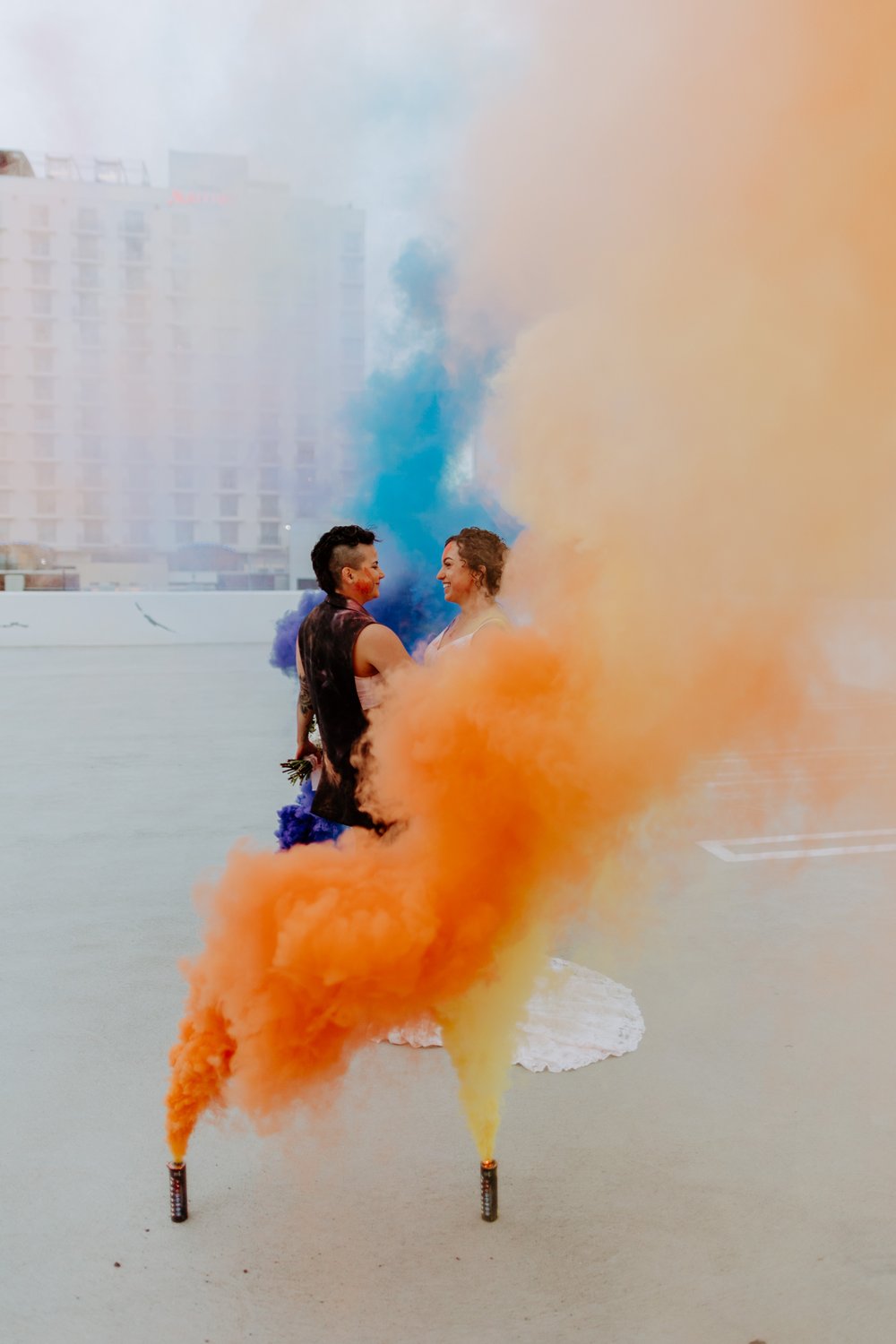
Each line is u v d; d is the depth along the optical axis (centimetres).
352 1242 202
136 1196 218
